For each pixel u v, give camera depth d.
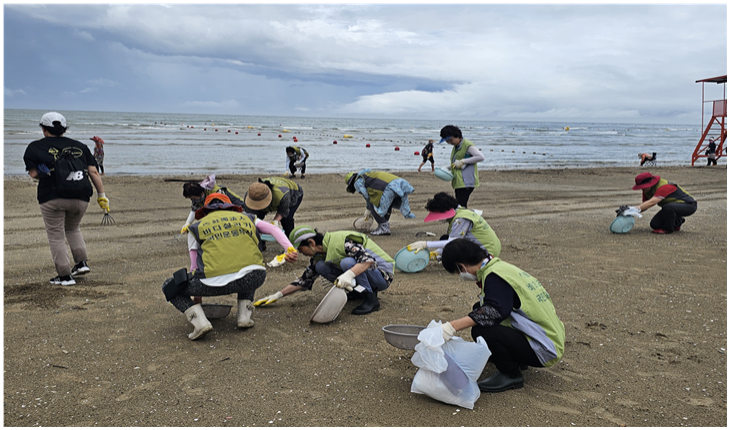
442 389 3.12
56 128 5.62
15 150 23.70
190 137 44.09
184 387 3.39
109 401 3.20
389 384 3.46
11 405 3.12
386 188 8.50
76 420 2.97
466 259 3.28
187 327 4.48
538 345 3.24
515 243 8.07
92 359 3.80
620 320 4.67
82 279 5.90
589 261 6.88
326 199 13.34
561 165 27.44
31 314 4.72
